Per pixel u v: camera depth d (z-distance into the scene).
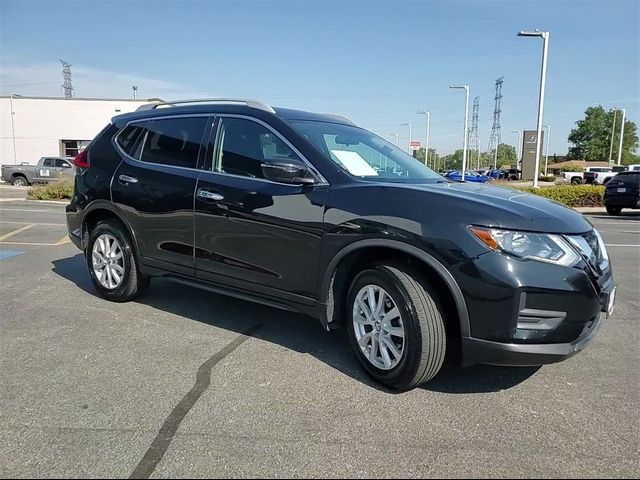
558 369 3.72
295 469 2.50
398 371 3.24
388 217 3.24
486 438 2.79
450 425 2.92
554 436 2.82
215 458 2.58
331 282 3.56
